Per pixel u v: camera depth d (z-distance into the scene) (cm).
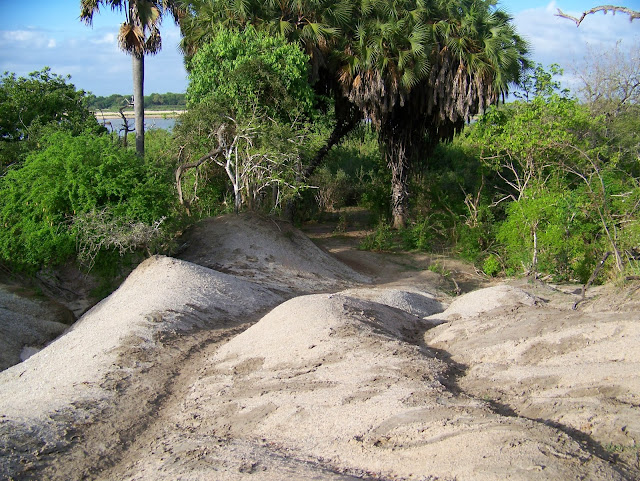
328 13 1992
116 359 802
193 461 516
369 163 2966
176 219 1556
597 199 1313
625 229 1173
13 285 1328
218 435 582
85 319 1093
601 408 510
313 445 529
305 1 1927
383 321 888
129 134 2433
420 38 1955
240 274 1441
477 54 2000
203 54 1864
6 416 636
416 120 2283
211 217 1725
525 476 403
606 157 1839
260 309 1161
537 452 431
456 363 718
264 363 741
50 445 580
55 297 1319
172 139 1864
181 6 2011
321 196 2517
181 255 1544
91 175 1298
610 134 2189
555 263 1431
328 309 845
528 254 1499
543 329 713
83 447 586
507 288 1030
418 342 840
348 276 1628
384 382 615
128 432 623
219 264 1492
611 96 2552
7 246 1295
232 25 1969
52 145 1379
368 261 1861
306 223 2517
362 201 2592
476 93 2036
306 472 461
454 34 2027
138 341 864
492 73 1989
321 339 756
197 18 2039
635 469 431
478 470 422
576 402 532
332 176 2703
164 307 1005
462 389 624
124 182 1306
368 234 2175
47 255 1259
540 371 621
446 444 473
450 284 1638
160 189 1354
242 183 1753
